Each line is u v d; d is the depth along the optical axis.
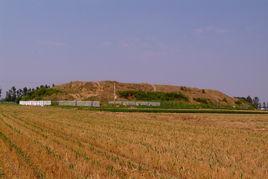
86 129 50.25
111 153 29.44
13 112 96.88
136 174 21.31
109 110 112.38
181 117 83.19
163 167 23.94
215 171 22.25
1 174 21.45
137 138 39.34
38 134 43.25
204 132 48.91
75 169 22.31
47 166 23.20
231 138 41.75
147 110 114.50
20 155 27.56
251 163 25.64
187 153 29.28
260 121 76.94
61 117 77.00
